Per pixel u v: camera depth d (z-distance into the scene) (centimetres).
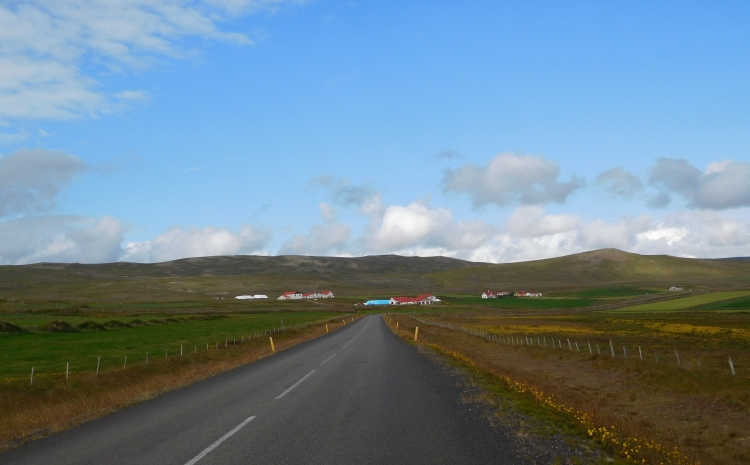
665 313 9944
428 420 1180
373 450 920
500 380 1870
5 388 1936
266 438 1014
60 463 878
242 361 2855
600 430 1058
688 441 1205
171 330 6569
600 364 2667
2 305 11750
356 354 3153
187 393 1677
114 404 1499
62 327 6112
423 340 4441
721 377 1895
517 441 982
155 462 866
